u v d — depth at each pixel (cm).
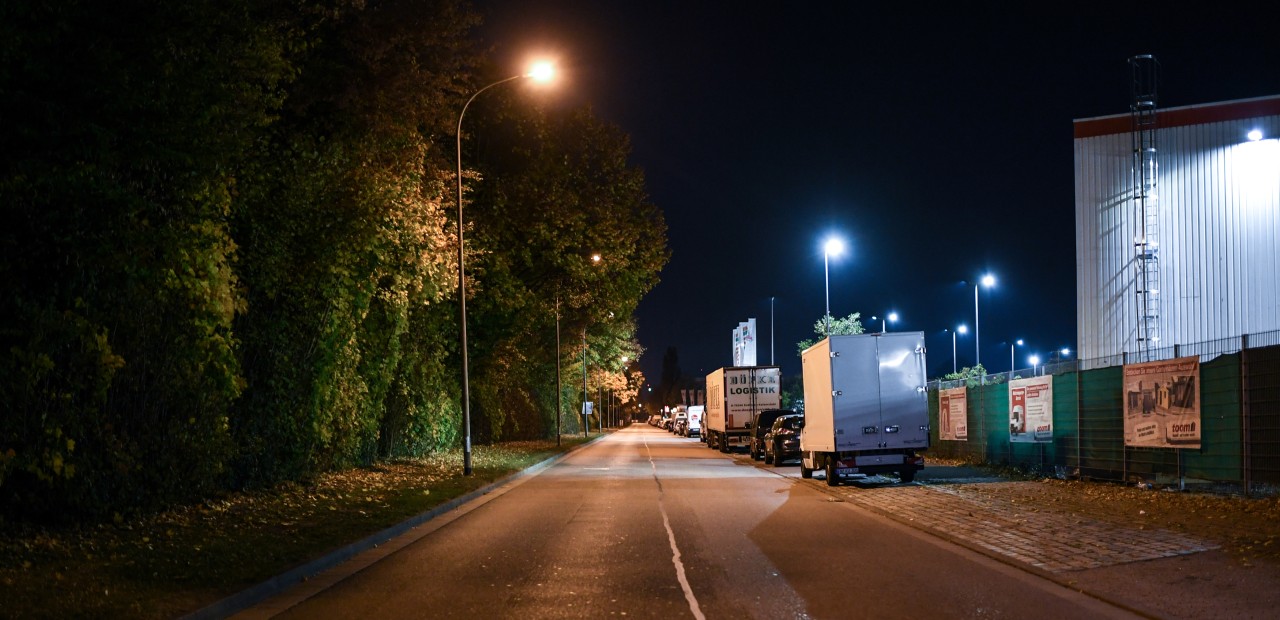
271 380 1972
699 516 1723
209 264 1537
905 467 2358
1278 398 1446
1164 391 1747
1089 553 1164
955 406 3155
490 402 4838
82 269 1273
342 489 2078
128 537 1263
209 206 1561
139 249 1363
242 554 1161
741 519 1670
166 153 1388
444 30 2427
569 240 4038
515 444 5100
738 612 884
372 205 2228
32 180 1162
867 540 1380
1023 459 2483
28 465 1188
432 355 3447
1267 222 4256
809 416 2656
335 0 2150
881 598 942
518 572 1124
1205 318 4312
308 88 2211
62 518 1293
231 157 1639
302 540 1302
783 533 1468
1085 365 4366
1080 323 4569
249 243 1884
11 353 1172
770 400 4697
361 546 1312
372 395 2730
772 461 3547
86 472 1324
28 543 1153
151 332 1468
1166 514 1478
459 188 2739
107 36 1313
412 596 983
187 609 855
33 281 1230
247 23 1641
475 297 3916
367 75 2338
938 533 1421
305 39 2145
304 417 2142
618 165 4216
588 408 7481
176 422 1557
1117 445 1936
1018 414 2478
